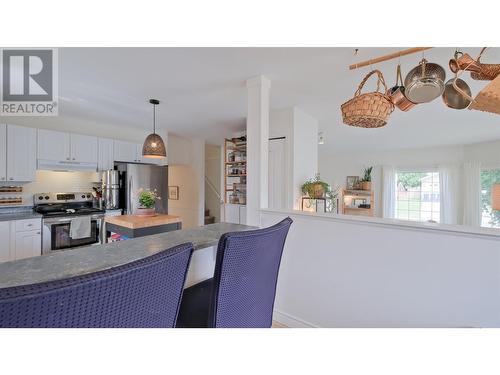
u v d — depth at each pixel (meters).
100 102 3.01
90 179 4.07
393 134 4.66
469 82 2.33
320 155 7.43
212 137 5.36
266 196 2.27
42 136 3.30
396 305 1.51
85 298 0.44
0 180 2.98
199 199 5.54
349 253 1.69
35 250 3.02
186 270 0.62
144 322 0.53
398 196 6.25
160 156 2.89
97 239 3.55
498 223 4.92
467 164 5.28
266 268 0.89
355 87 2.54
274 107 3.21
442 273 1.36
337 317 1.74
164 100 2.93
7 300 0.37
